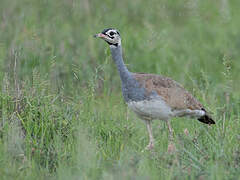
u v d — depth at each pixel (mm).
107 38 15172
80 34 22547
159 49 22094
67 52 20766
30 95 15086
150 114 15031
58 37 22328
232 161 12469
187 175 11875
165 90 14938
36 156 13086
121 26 23094
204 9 27562
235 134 14305
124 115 16422
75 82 18281
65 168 12180
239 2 29078
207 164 12422
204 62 21594
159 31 24188
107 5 26578
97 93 18734
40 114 14688
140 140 15172
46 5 24578
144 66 21359
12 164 12539
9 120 14203
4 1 24625
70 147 13578
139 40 22375
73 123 14594
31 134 14266
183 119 16562
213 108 16016
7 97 14852
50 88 16281
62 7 24594
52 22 23391
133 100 15055
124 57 20922
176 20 26672
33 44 19641
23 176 12094
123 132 14930
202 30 25531
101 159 12797
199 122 16250
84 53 20703
